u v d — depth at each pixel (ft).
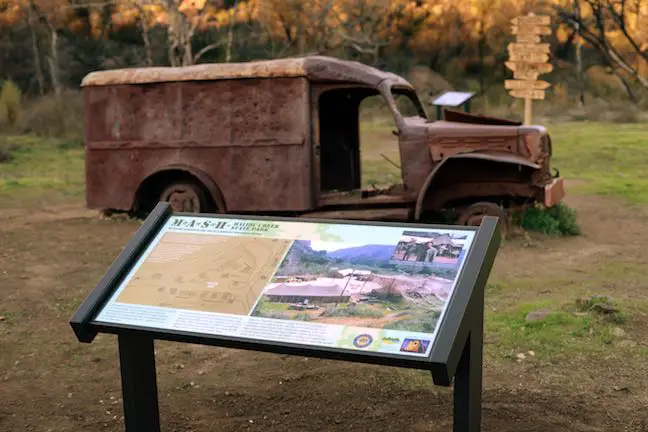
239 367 17.49
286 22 107.86
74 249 29.94
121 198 33.47
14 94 80.28
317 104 30.89
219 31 106.63
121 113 33.04
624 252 28.50
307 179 30.86
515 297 22.58
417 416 14.46
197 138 31.94
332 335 9.98
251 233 12.00
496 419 14.16
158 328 10.68
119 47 107.45
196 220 12.47
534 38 45.50
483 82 115.24
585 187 44.09
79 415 15.05
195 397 15.79
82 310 11.11
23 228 34.30
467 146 29.55
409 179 30.09
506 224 29.71
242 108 31.27
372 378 16.44
